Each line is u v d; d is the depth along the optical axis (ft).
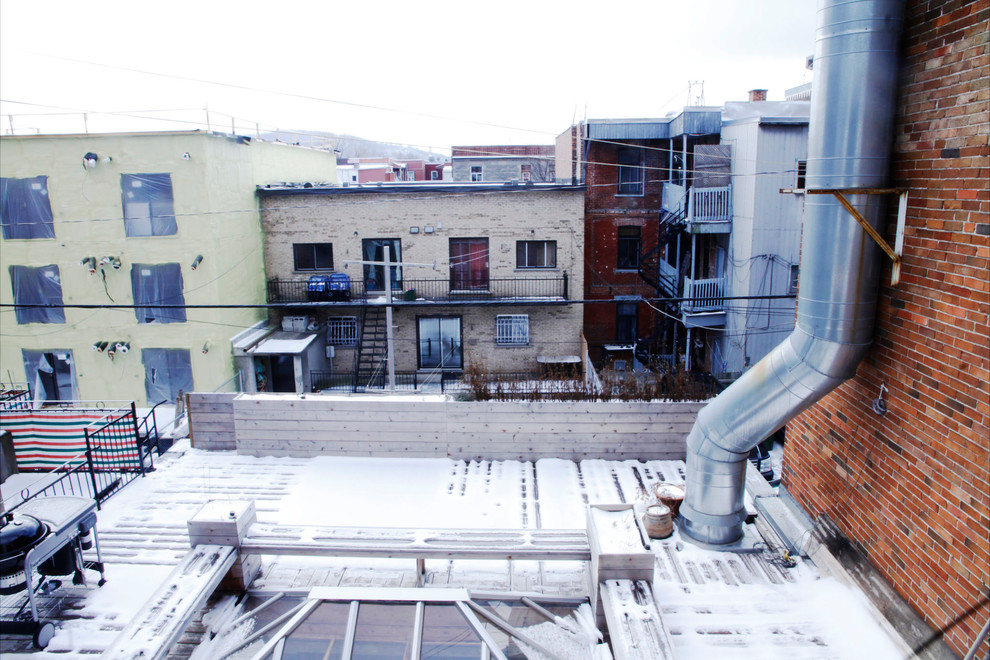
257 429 31.37
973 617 14.06
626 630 15.84
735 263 61.05
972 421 14.07
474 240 65.92
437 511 26.20
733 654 16.85
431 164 150.51
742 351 60.59
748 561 21.04
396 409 30.53
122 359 61.05
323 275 66.49
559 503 26.76
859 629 17.47
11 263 59.52
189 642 17.98
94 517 20.70
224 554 19.25
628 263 72.38
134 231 58.34
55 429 35.55
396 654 16.22
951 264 14.62
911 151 15.81
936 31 14.74
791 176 56.70
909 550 16.39
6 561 17.40
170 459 31.45
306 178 82.28
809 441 21.94
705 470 21.39
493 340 67.82
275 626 17.65
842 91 15.92
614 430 30.22
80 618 19.31
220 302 59.11
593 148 69.62
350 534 20.38
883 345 17.34
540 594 19.62
